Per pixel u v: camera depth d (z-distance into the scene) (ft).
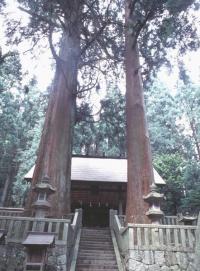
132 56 40.78
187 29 36.42
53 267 20.45
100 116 50.90
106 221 51.37
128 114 36.04
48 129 34.22
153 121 94.53
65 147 33.53
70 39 40.24
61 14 35.55
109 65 48.21
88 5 37.83
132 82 38.22
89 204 52.60
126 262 23.21
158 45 39.27
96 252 28.76
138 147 32.35
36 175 30.99
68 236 22.99
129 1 42.78
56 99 36.52
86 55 46.34
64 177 31.58
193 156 90.02
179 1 31.76
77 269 24.58
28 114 88.12
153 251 22.45
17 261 21.03
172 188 58.49
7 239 21.99
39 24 34.60
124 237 25.48
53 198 29.37
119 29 41.98
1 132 73.72
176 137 93.25
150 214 25.31
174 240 23.18
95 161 56.24
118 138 55.93
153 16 35.19
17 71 41.37
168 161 64.03
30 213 28.02
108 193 51.60
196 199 49.01
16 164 84.17
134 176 30.50
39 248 16.89
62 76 38.27
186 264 22.04
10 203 83.20
